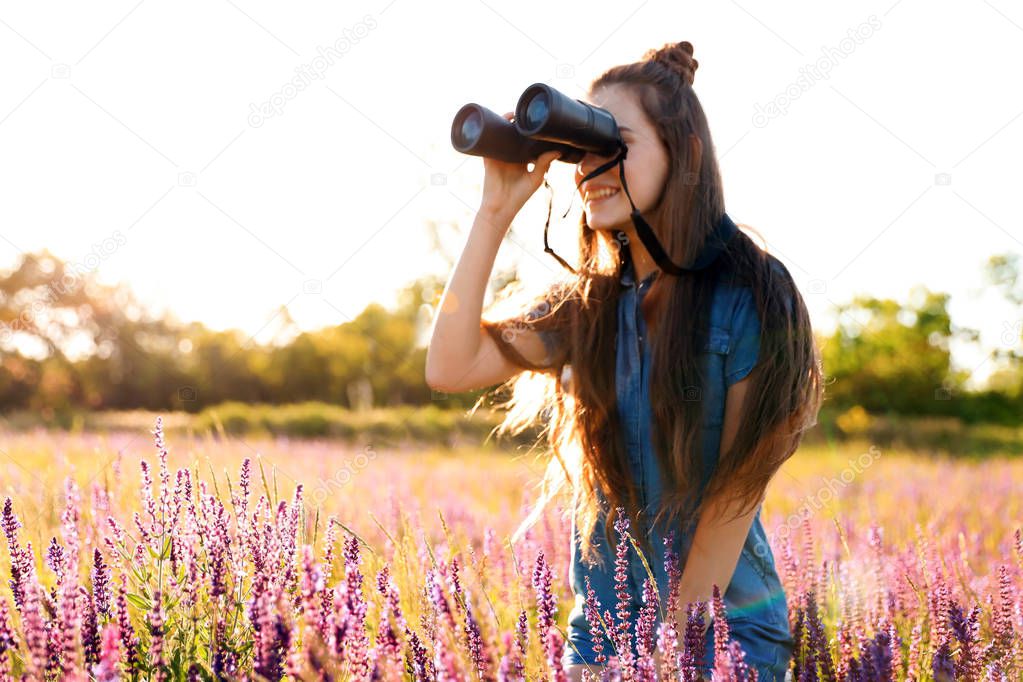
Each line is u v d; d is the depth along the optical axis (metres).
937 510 6.44
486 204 2.62
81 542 2.90
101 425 15.37
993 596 3.19
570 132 2.34
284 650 1.96
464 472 9.25
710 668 2.35
